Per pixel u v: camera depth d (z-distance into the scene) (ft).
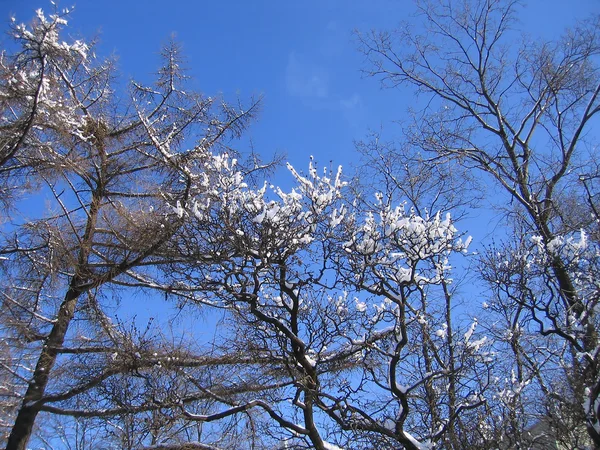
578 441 27.66
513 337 31.53
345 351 31.37
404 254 28.86
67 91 33.35
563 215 38.75
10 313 31.81
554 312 31.65
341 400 26.99
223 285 29.91
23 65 27.91
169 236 31.86
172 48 36.96
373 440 27.27
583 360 29.30
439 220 29.45
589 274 31.30
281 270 29.32
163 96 36.96
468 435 27.86
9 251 32.94
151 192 35.50
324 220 30.14
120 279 36.52
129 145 36.14
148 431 28.25
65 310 33.27
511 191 41.16
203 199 32.40
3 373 31.78
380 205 29.71
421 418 29.32
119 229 34.24
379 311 31.30
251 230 30.14
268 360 30.42
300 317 31.14
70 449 34.68
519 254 32.96
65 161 32.09
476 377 29.12
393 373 26.55
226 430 29.17
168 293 35.27
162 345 30.68
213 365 31.07
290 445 27.89
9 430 32.58
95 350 31.27
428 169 41.47
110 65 34.45
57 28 27.61
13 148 29.12
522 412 29.07
